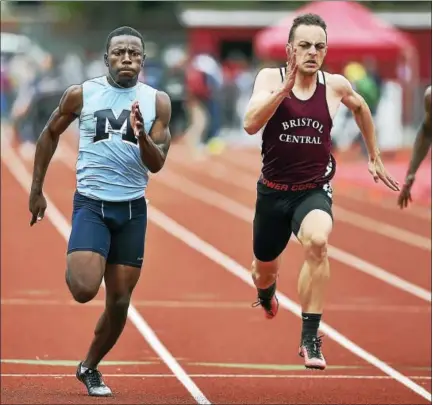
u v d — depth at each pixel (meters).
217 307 40.28
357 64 89.44
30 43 159.88
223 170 90.88
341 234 59.16
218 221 62.69
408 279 46.38
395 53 94.75
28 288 42.94
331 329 37.09
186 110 109.31
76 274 24.91
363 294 43.12
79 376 27.64
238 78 124.31
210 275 46.34
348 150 99.06
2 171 84.94
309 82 25.23
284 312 39.47
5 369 30.77
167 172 88.88
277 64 101.81
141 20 166.38
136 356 32.88
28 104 101.94
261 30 141.25
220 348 34.06
